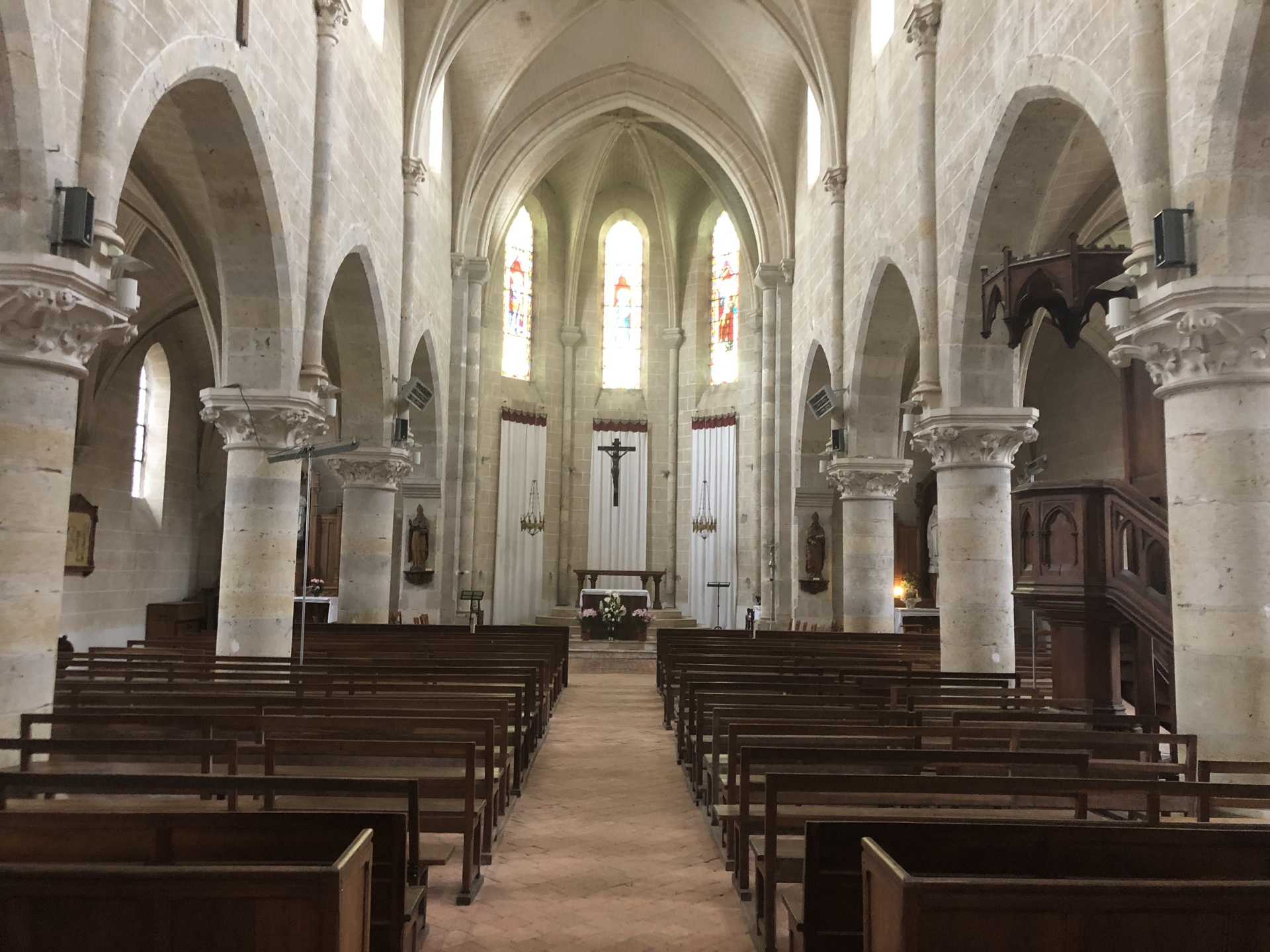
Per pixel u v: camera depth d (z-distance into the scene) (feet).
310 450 42.91
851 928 14.82
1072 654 37.63
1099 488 36.01
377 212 58.85
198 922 10.95
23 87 25.13
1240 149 25.93
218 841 13.92
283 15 43.45
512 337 107.14
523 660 42.27
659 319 112.27
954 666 45.78
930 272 48.16
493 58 79.05
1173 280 27.14
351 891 11.90
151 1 31.22
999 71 40.09
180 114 39.32
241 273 44.14
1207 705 26.07
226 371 44.73
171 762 26.43
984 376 45.44
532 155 91.45
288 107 44.16
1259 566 25.73
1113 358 29.96
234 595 44.80
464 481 89.71
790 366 86.17
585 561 109.60
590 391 111.65
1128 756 29.60
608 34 81.92
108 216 28.07
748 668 41.16
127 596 82.43
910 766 23.97
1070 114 38.40
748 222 97.66
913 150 50.78
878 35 58.44
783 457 86.22
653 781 35.60
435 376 79.51
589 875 24.20
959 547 45.98
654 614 102.06
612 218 112.37
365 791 17.13
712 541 105.40
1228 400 26.30
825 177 68.49
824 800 22.00
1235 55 25.23
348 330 60.75
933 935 10.50
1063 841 13.48
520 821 29.45
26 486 26.21
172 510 89.86
